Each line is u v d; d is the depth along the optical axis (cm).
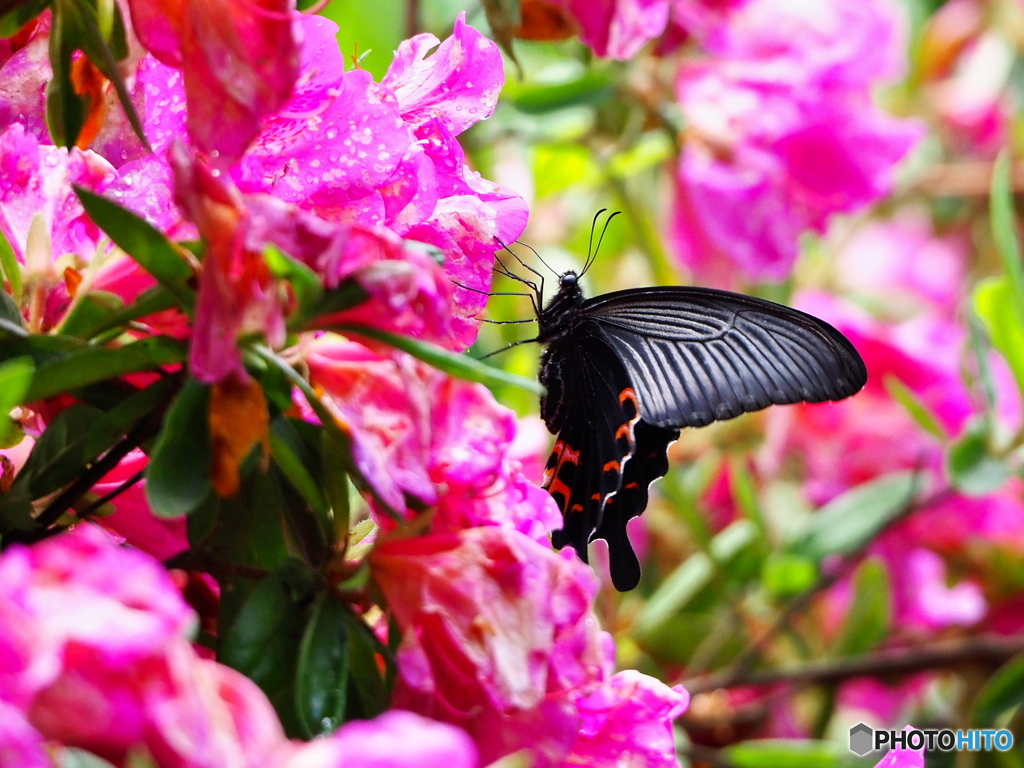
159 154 31
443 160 33
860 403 58
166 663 21
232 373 28
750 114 56
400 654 29
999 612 58
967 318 54
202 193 26
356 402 29
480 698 29
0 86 33
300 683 28
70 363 28
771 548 57
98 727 20
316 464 30
